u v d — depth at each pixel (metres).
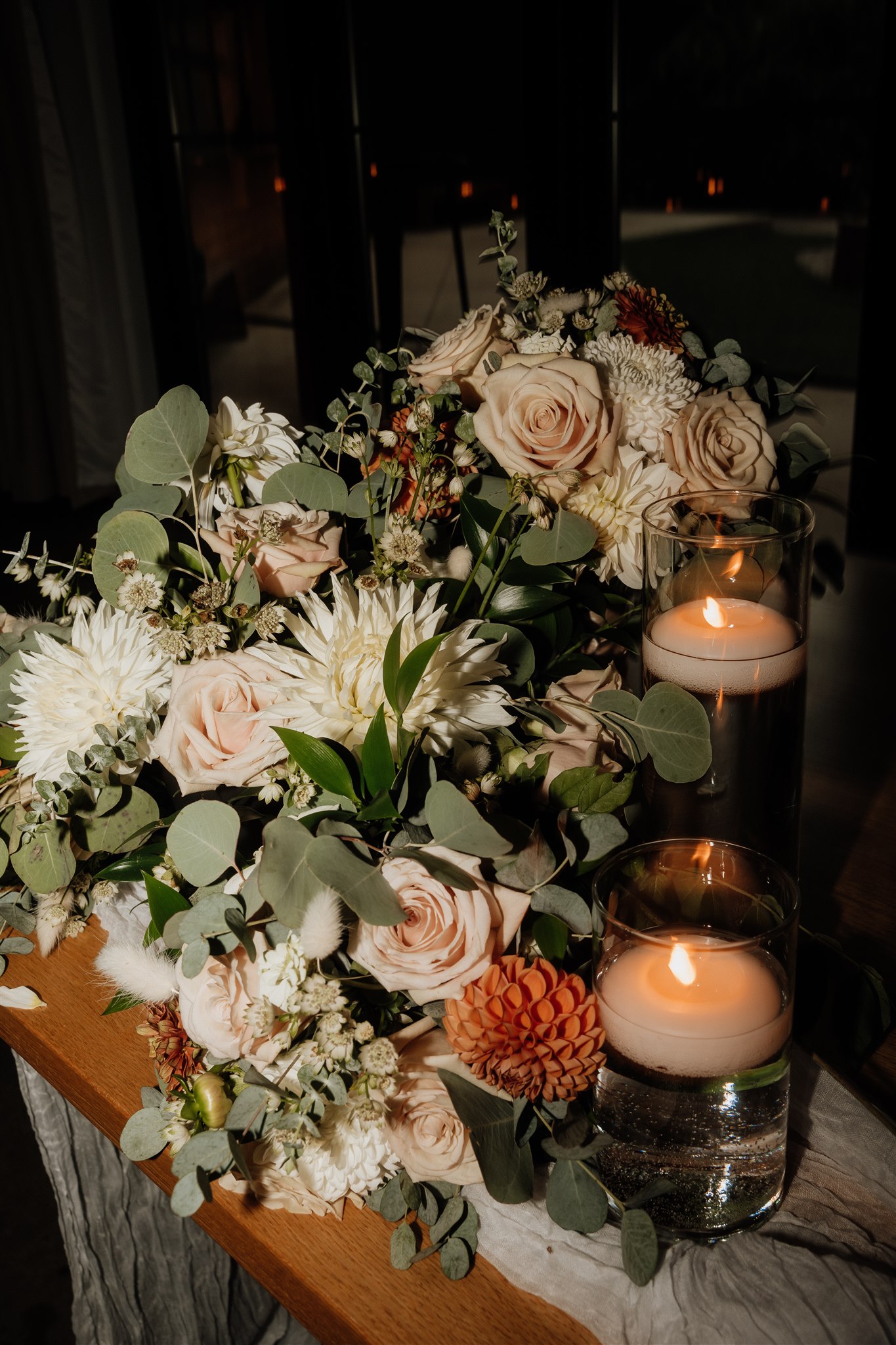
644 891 0.52
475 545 0.69
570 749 0.61
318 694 0.54
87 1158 0.87
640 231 3.87
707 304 3.93
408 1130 0.49
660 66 3.44
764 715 0.62
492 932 0.49
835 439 3.27
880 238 2.25
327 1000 0.47
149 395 3.72
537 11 2.67
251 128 3.20
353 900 0.47
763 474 0.75
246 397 3.60
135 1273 0.91
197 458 0.70
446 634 0.55
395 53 2.99
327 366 3.41
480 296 3.14
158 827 0.68
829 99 3.50
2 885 0.75
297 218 3.24
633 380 0.75
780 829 0.65
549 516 0.64
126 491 0.78
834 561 0.93
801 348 3.84
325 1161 0.50
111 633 0.64
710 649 0.61
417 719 0.54
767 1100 0.47
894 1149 0.56
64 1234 0.93
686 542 0.62
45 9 3.28
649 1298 0.48
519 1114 0.50
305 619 0.63
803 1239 0.51
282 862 0.49
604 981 0.48
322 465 0.78
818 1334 0.45
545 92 2.75
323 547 0.64
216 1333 0.96
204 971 0.51
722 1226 0.49
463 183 3.05
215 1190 0.56
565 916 0.53
